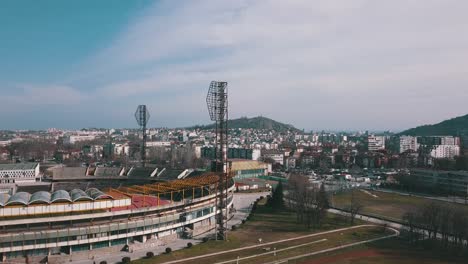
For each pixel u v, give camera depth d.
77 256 141.00
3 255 133.88
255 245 157.12
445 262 140.62
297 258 142.88
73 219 145.00
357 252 151.00
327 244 159.75
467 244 152.50
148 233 160.00
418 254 149.50
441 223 161.12
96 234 147.00
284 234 174.25
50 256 138.38
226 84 179.50
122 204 161.50
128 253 147.75
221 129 179.00
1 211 136.38
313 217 189.25
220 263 135.25
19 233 134.88
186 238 171.00
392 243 162.75
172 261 137.00
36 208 141.38
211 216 195.00
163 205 168.62
